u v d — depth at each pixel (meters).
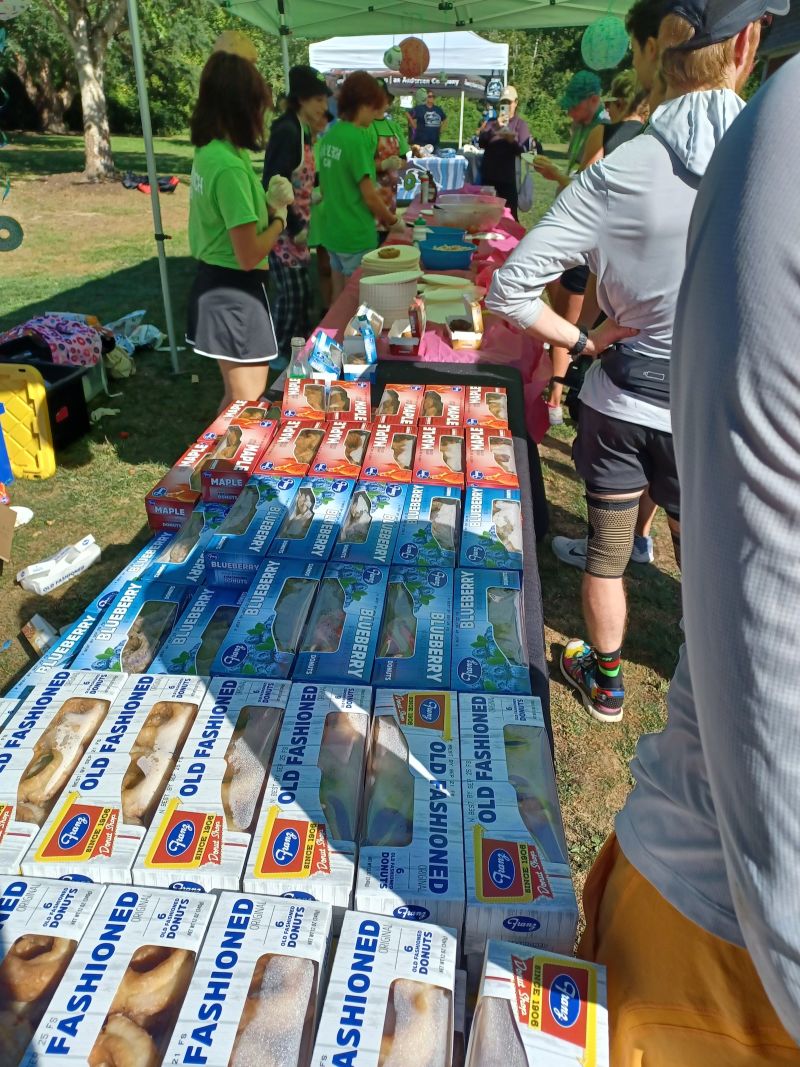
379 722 1.23
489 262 4.25
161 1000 0.85
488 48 11.41
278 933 0.91
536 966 0.87
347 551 1.69
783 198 0.49
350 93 4.81
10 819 1.07
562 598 3.13
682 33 1.57
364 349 2.73
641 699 2.64
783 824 0.50
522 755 1.18
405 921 0.94
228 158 2.99
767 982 0.54
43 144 19.94
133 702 1.26
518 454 2.18
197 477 2.02
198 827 1.04
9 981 0.86
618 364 1.90
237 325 3.30
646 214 1.66
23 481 3.85
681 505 0.57
